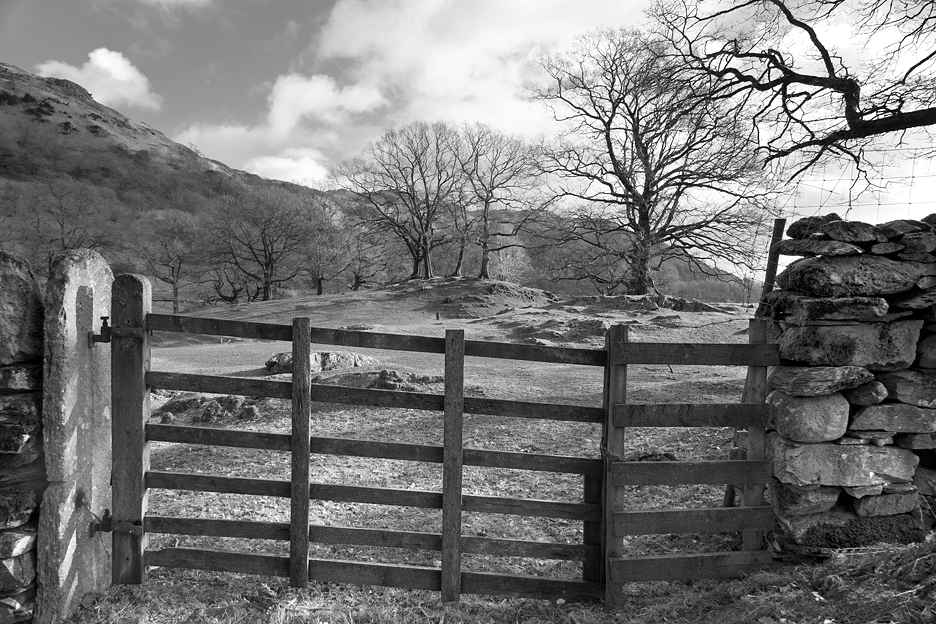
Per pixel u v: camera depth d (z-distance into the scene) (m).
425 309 43.19
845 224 4.13
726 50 13.62
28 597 3.70
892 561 3.62
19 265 3.68
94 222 62.94
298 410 4.05
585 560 4.14
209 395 11.17
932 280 4.04
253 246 59.62
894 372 4.16
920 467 4.25
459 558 4.07
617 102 33.75
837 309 4.04
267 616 3.85
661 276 53.94
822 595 3.60
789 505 4.11
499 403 4.07
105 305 4.13
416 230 60.84
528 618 3.95
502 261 64.56
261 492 4.16
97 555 4.10
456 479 4.04
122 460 4.11
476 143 54.88
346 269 64.12
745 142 13.95
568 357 4.07
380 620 3.85
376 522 5.62
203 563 4.22
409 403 4.07
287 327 4.06
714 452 7.42
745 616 3.52
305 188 76.31
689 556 4.10
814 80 12.23
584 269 43.06
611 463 4.01
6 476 3.65
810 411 4.06
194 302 58.19
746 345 4.15
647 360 4.04
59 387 3.68
